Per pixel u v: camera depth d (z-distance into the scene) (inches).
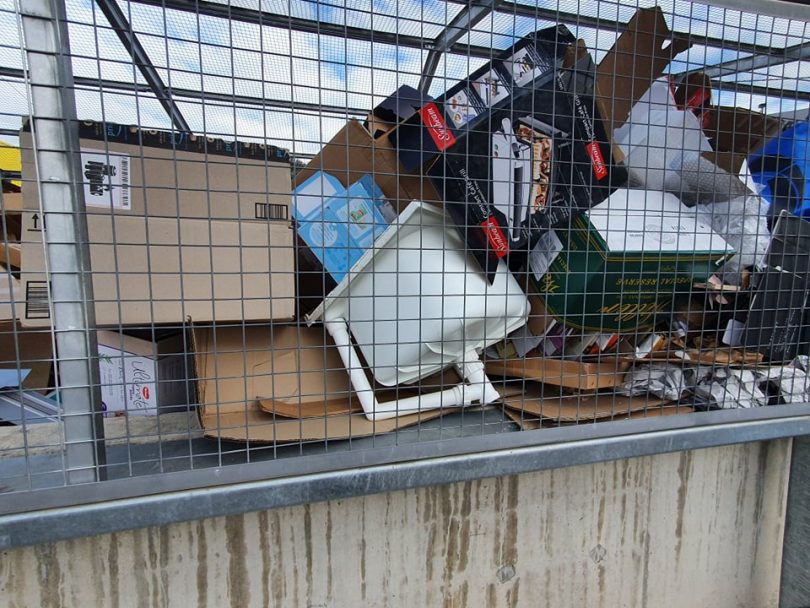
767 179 47.5
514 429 35.4
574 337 41.8
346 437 30.6
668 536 42.3
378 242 32.9
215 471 26.4
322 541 32.4
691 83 42.2
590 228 35.6
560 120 34.1
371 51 28.8
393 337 35.3
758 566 46.1
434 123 33.4
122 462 27.2
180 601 30.1
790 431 39.8
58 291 23.9
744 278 42.2
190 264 31.9
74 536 24.3
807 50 42.3
